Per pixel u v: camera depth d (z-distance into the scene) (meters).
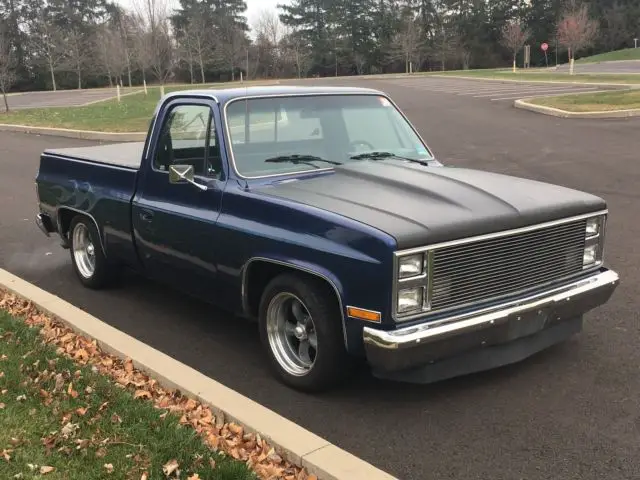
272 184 4.48
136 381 4.26
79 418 3.74
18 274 7.11
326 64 80.06
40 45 68.94
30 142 19.88
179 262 4.97
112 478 3.19
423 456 3.47
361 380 4.36
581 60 72.19
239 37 69.19
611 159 12.37
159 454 3.35
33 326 5.17
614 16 82.50
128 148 7.08
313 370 4.05
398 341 3.48
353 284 3.62
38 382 4.17
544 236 4.05
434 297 3.64
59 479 3.19
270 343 4.37
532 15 80.62
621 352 4.63
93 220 6.04
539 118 19.28
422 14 81.62
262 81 60.78
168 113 5.12
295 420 3.88
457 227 3.65
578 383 4.20
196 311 5.84
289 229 4.00
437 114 22.08
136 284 6.66
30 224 9.49
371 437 3.67
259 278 4.45
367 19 79.81
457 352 3.73
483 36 80.12
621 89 25.75
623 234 7.64
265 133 4.77
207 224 4.55
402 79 48.53
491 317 3.75
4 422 3.69
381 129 5.34
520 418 3.80
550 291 4.10
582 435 3.60
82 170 6.21
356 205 3.92
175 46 58.19
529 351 4.19
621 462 3.34
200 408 3.85
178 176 4.54
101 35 55.75
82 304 6.07
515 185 4.49
